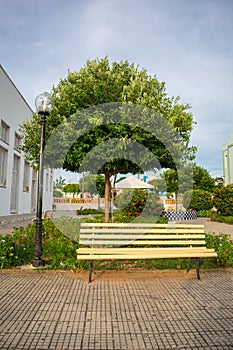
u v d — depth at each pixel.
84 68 7.71
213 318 3.24
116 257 4.48
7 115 15.06
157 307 3.53
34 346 2.63
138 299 3.78
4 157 15.27
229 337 2.83
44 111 5.55
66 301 3.68
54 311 3.37
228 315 3.32
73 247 5.94
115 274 4.89
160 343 2.71
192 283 4.48
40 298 3.77
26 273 4.93
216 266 5.44
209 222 15.95
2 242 5.40
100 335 2.84
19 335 2.81
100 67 7.65
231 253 5.48
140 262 5.57
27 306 3.51
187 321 3.16
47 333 2.86
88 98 7.33
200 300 3.77
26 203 20.28
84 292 4.02
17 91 16.78
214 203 17.61
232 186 17.33
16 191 17.98
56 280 4.55
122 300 3.74
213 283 4.49
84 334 2.85
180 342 2.73
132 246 5.95
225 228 12.83
